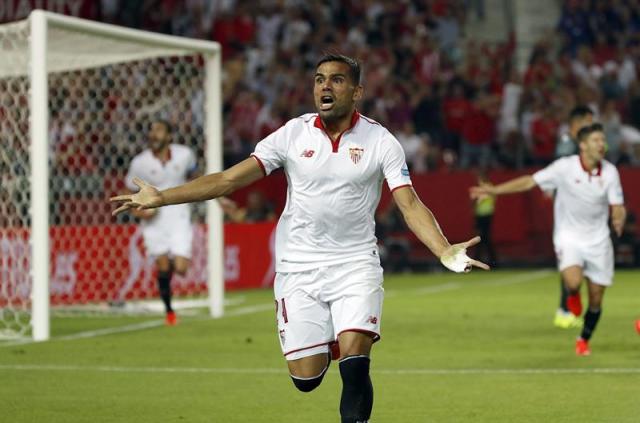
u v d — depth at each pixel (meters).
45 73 44.44
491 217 78.19
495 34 103.94
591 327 38.88
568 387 32.12
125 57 51.09
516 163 85.88
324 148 22.50
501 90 91.44
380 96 89.31
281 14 94.88
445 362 37.31
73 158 63.84
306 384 23.11
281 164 23.00
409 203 22.11
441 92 89.06
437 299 60.94
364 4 97.56
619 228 39.53
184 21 92.94
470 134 86.38
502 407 29.12
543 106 88.56
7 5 74.88
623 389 31.72
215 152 53.19
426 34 95.88
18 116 54.25
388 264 80.50
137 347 41.66
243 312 55.31
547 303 58.09
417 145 83.44
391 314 53.12
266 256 70.25
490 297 61.84
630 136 85.50
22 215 54.56
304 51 92.88
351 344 22.08
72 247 58.78
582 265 39.56
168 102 61.50
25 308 52.19
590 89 90.00
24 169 54.56
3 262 51.66
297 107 86.75
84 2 77.31
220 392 31.66
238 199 75.94
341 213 22.58
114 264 60.34
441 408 29.05
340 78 22.19
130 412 28.72
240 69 87.31
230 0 96.12
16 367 36.59
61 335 46.06
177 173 50.28
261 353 39.88
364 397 22.08
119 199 21.58
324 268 22.67
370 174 22.56
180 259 49.44
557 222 40.31
